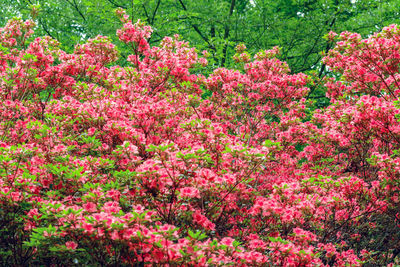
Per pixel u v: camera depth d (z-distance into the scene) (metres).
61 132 4.74
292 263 3.44
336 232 5.24
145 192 3.66
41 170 3.92
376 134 5.55
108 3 11.92
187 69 6.59
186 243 2.76
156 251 2.86
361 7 12.30
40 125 4.32
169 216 3.66
